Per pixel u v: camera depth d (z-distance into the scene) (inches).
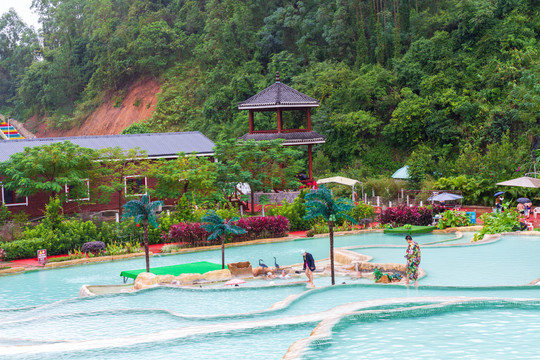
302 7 3043.8
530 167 1717.5
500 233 1171.3
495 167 1737.2
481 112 2146.9
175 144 1716.3
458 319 465.1
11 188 1298.0
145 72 3924.7
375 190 1941.4
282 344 444.5
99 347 434.9
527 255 924.6
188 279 821.2
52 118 4377.5
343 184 1973.4
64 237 1152.2
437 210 1471.5
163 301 689.6
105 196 1408.7
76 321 577.0
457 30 2417.6
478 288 666.8
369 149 2406.5
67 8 4894.2
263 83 2903.5
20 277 941.8
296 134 1991.9
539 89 1844.2
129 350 435.5
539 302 508.1
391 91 2498.8
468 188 1685.5
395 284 707.4
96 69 4343.0
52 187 1262.3
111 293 725.3
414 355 365.1
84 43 4589.1
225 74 3161.9
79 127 4160.9
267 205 1641.2
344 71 2596.0
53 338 516.1
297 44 2945.4
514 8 2353.6
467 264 863.1
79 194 1360.7
